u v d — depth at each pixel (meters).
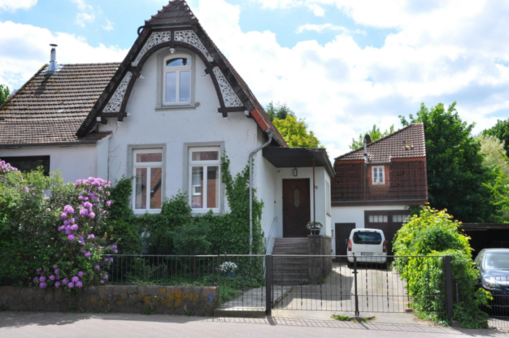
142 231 15.05
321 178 18.98
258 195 15.22
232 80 14.95
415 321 9.30
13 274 10.48
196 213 15.23
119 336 7.93
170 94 16.02
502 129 51.34
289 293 12.73
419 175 27.77
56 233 10.59
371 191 27.81
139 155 15.91
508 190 29.12
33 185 11.23
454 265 9.29
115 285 10.28
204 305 9.79
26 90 19.61
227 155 15.20
